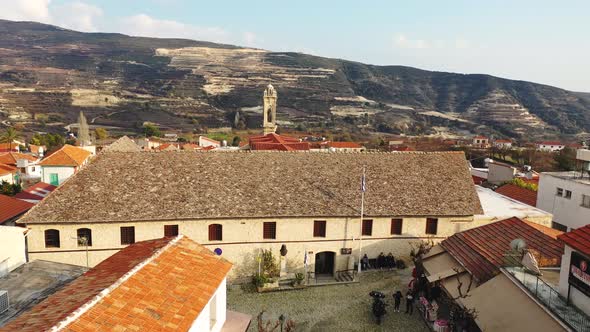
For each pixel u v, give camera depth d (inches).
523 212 1739.7
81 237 1385.3
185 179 1550.2
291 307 1317.7
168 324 615.5
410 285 1391.5
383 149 5187.0
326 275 1584.6
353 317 1255.5
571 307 866.1
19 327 580.7
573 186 1910.7
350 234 1553.9
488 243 1284.4
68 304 622.2
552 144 6402.6
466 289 1120.2
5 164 3051.2
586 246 829.8
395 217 1568.7
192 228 1453.0
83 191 1440.7
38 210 1363.2
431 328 1184.2
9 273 1018.7
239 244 1491.1
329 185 1624.0
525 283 986.1
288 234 1513.3
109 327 566.9
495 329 916.6
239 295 1398.9
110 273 733.9
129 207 1417.3
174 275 736.3
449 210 1593.3
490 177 3043.8
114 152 1606.8
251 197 1525.6
